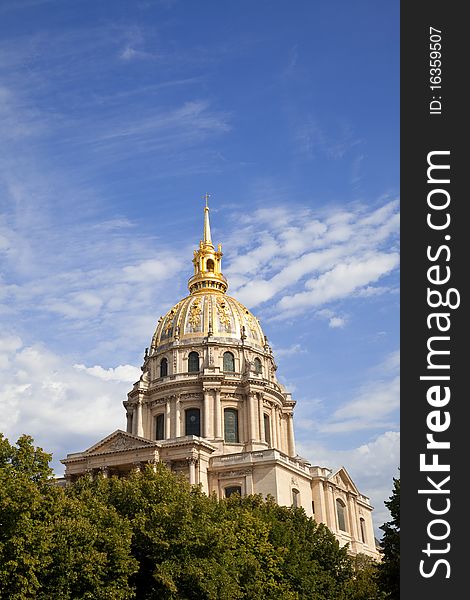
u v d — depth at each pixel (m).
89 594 52.97
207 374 137.38
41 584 50.66
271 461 116.56
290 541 81.88
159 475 71.62
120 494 67.75
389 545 68.62
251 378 138.75
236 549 69.69
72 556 52.34
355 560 110.06
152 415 141.50
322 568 85.44
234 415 138.38
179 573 58.25
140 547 60.97
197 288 161.75
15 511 48.47
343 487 137.62
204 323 147.50
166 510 61.19
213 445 126.81
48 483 56.47
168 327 151.12
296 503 121.81
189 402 137.88
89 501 63.47
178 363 142.75
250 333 150.75
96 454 121.38
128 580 60.38
